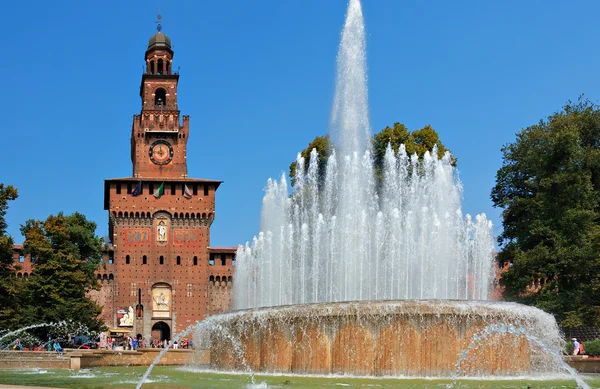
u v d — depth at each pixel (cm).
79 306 6178
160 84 9538
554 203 4644
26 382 2386
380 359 2420
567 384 2183
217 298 9000
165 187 9100
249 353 2683
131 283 8850
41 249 6238
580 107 5478
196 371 2895
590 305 4278
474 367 2414
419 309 2422
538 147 4997
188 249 9025
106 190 9394
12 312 5225
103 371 3250
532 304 4422
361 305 2464
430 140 6756
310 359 2505
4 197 5281
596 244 4278
